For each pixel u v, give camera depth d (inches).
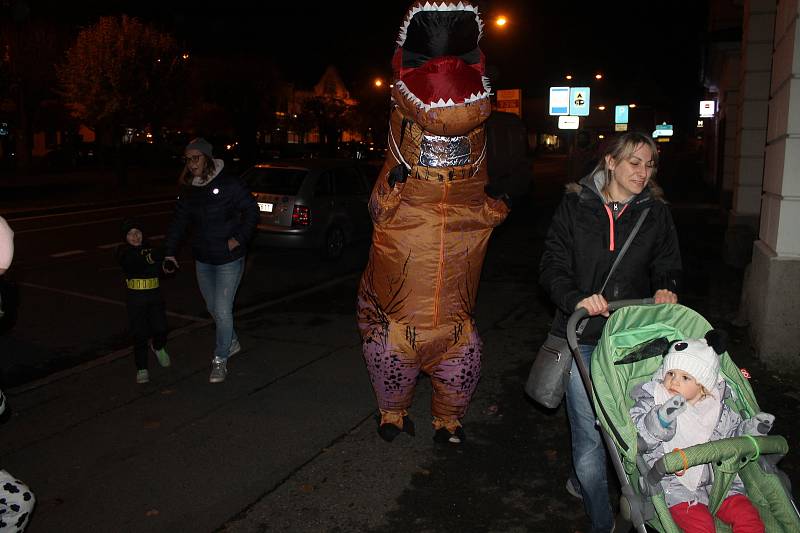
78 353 274.7
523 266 434.9
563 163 2079.2
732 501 108.0
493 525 151.9
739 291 345.1
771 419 107.0
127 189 1008.9
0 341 288.8
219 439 193.9
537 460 180.9
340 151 1755.7
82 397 225.3
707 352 107.6
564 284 131.3
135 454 185.6
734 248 406.9
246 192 225.9
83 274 417.7
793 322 232.1
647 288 137.6
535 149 2815.0
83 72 954.7
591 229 134.0
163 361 243.1
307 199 436.8
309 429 199.8
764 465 107.7
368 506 159.6
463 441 189.6
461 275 171.3
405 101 155.7
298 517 155.5
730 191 647.1
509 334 289.7
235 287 231.5
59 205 785.6
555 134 2834.6
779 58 250.4
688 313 120.6
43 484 170.6
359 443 190.9
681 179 1224.2
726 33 624.7
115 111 970.1
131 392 229.1
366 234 483.2
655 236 134.0
